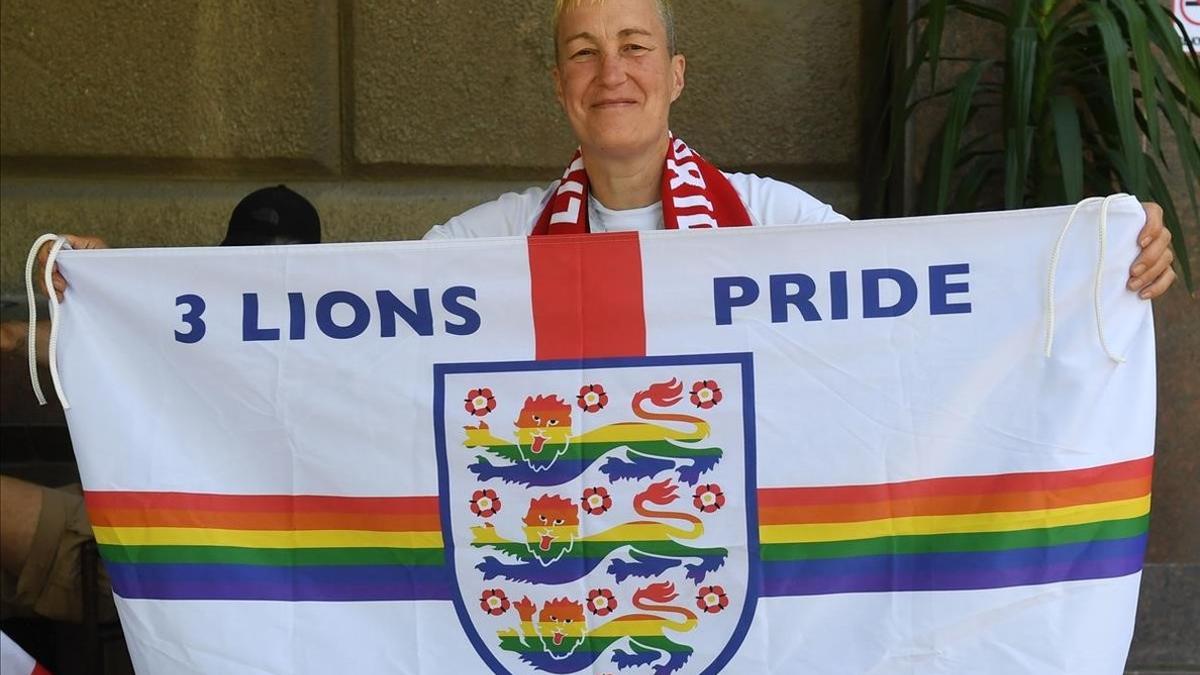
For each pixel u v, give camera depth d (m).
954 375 2.21
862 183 3.93
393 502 2.27
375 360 2.28
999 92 3.39
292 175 4.09
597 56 2.45
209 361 2.29
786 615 2.23
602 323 2.26
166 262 2.28
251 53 4.02
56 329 2.27
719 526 2.24
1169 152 3.45
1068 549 2.20
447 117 4.00
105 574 3.27
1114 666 2.20
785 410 2.23
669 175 2.55
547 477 2.26
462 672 2.27
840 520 2.23
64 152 4.10
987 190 3.47
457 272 2.27
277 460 2.29
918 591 2.21
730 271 2.24
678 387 2.25
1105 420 2.19
